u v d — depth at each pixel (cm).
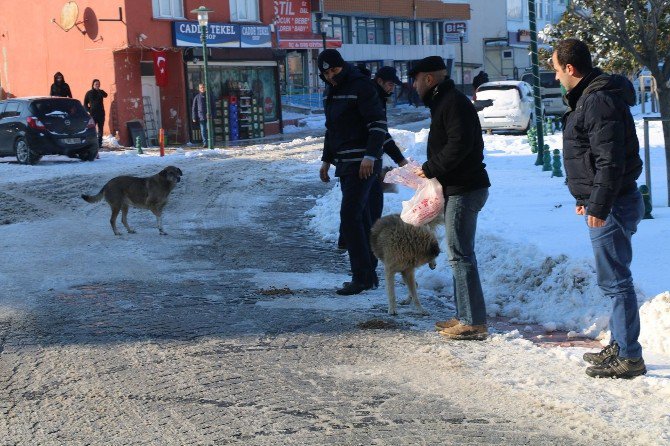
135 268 1028
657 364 588
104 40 3077
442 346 654
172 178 1302
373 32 5209
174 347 676
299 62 4575
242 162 2330
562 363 600
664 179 1459
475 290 668
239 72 3509
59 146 2303
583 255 834
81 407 543
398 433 481
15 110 2331
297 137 3475
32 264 1059
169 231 1329
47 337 717
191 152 2645
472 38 6456
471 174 659
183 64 3212
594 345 661
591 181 555
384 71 920
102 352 667
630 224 559
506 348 645
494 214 1162
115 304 834
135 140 3048
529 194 1376
